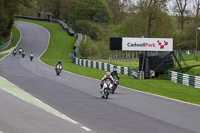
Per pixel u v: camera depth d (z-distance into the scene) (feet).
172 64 287.89
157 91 174.50
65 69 296.30
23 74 226.99
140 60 265.95
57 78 212.02
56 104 109.60
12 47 524.93
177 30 618.44
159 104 123.03
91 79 219.41
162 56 286.66
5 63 316.40
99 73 277.64
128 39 256.73
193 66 283.18
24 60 371.76
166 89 187.93
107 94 129.80
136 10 536.42
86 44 469.57
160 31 558.15
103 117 89.61
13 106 99.45
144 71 257.75
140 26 603.26
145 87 190.49
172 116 97.55
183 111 108.88
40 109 96.58
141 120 88.12
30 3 593.42
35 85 167.43
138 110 105.60
